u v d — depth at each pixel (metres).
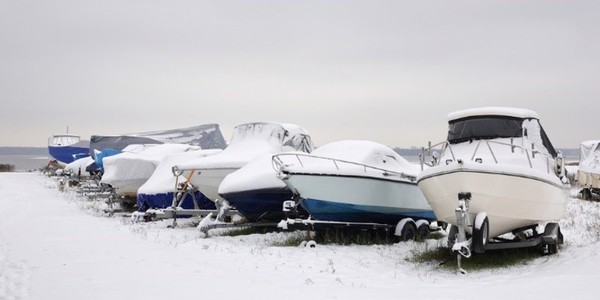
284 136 16.23
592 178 24.06
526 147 11.51
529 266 9.76
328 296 7.27
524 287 7.68
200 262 9.80
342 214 12.79
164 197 17.25
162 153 21.61
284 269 9.42
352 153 13.26
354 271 9.41
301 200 12.31
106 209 19.39
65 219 17.06
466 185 9.52
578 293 7.07
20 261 9.60
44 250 10.88
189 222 17.03
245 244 12.35
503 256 10.70
